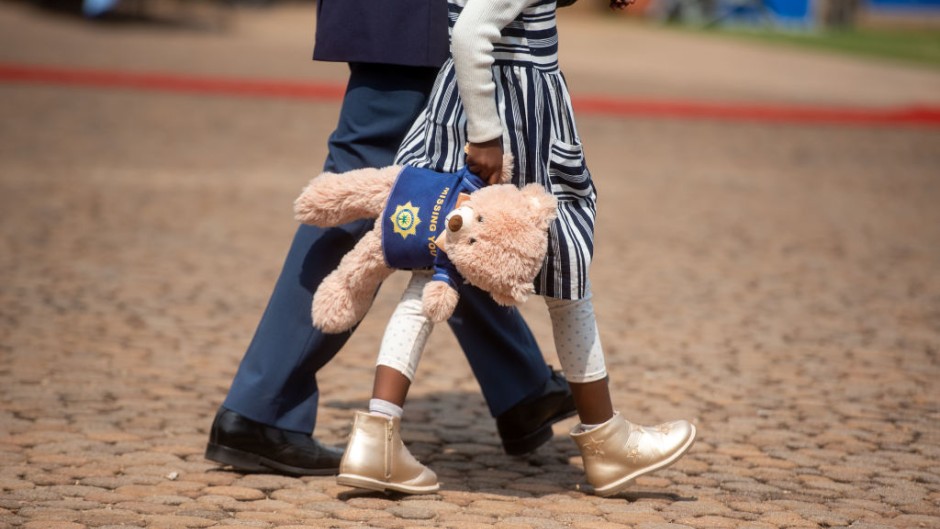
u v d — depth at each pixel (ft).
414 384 26.78
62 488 18.88
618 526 17.84
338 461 20.30
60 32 134.41
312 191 18.26
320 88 95.09
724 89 111.45
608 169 65.00
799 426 23.94
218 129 73.15
